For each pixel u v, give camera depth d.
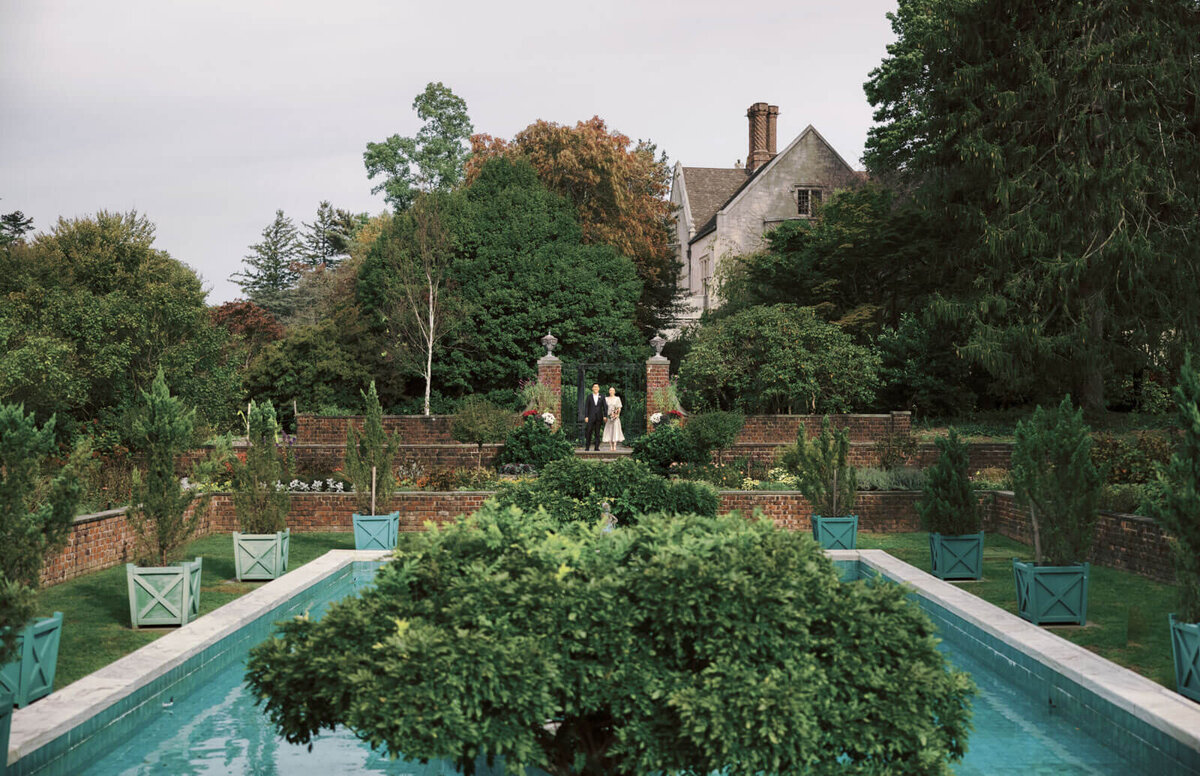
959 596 10.36
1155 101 22.05
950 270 28.00
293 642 4.61
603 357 33.91
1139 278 22.59
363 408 34.06
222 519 16.59
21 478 6.44
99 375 21.88
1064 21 23.20
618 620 4.20
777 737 3.87
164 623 9.12
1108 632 8.84
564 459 12.45
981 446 22.19
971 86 24.02
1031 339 23.23
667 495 12.12
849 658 4.26
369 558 13.93
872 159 32.28
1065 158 23.64
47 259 25.20
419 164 43.56
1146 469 15.20
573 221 36.22
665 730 4.07
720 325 27.83
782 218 44.19
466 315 33.34
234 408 27.02
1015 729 6.98
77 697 6.56
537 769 5.75
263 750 6.55
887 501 17.03
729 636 4.11
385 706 3.87
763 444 22.53
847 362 26.62
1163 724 5.91
